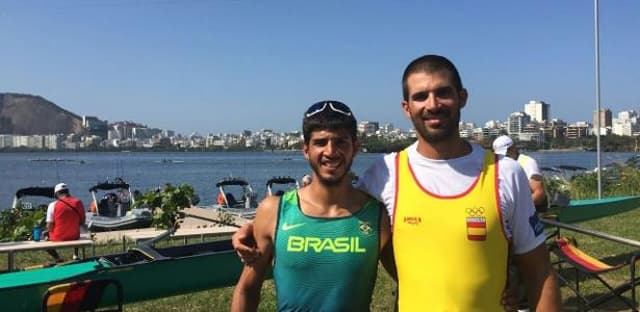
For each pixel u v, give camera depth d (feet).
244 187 63.16
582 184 61.31
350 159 7.73
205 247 22.65
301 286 7.66
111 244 34.91
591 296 21.33
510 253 7.45
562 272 24.66
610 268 17.89
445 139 7.45
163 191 35.78
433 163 7.55
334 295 7.58
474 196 7.27
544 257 7.45
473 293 7.19
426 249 7.34
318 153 7.61
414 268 7.39
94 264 19.52
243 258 8.16
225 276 21.86
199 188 111.96
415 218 7.40
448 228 7.24
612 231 37.14
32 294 17.40
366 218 7.69
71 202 30.35
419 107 7.50
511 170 7.38
